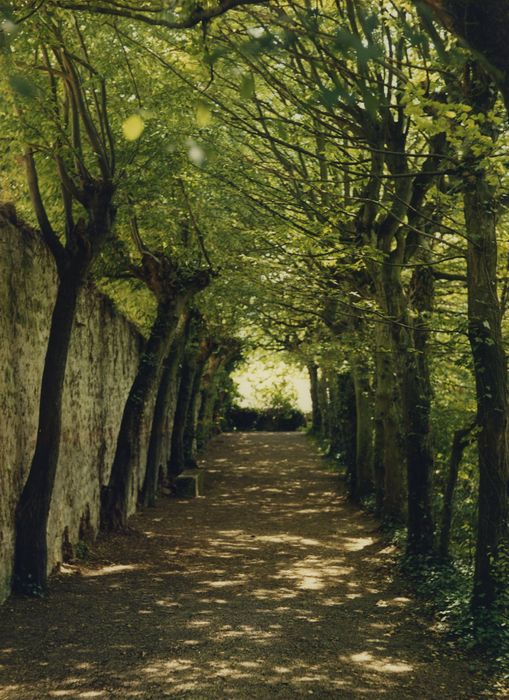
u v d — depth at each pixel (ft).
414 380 43.11
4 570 31.96
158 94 36.37
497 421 30.07
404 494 54.80
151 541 50.14
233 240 48.16
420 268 44.27
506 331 42.73
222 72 33.58
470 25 12.81
